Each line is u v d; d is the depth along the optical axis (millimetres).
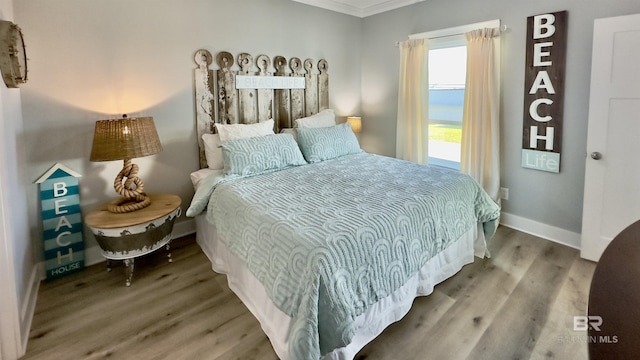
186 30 2953
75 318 2014
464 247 2424
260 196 2211
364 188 2334
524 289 2246
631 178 2375
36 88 2334
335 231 1646
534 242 2951
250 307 2049
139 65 2746
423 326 1917
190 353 1738
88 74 2525
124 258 2332
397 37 4012
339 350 1565
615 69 2350
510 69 3082
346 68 4309
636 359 532
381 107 4332
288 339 1605
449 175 2607
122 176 2523
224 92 3232
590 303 686
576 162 2785
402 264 1808
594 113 2467
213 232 2605
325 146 3301
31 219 2379
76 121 2518
